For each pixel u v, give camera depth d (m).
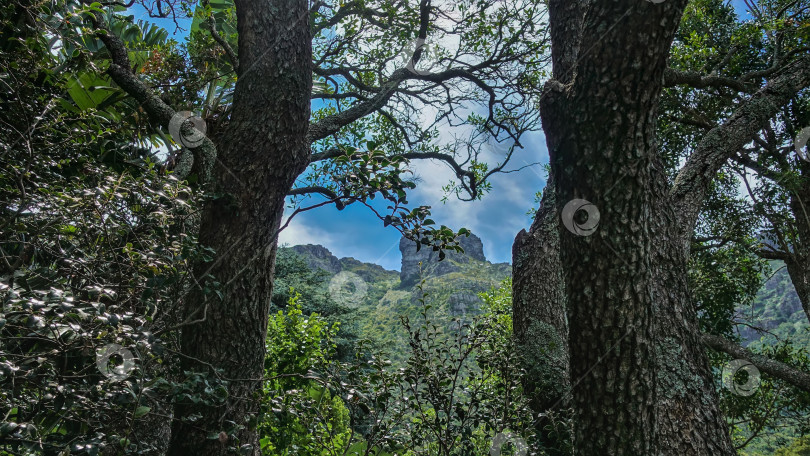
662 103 7.65
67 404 1.67
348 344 14.54
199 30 4.59
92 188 2.24
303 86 3.03
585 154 2.05
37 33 2.77
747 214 8.27
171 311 2.37
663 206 3.76
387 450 3.32
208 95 4.35
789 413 6.88
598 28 1.92
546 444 4.11
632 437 2.07
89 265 2.12
